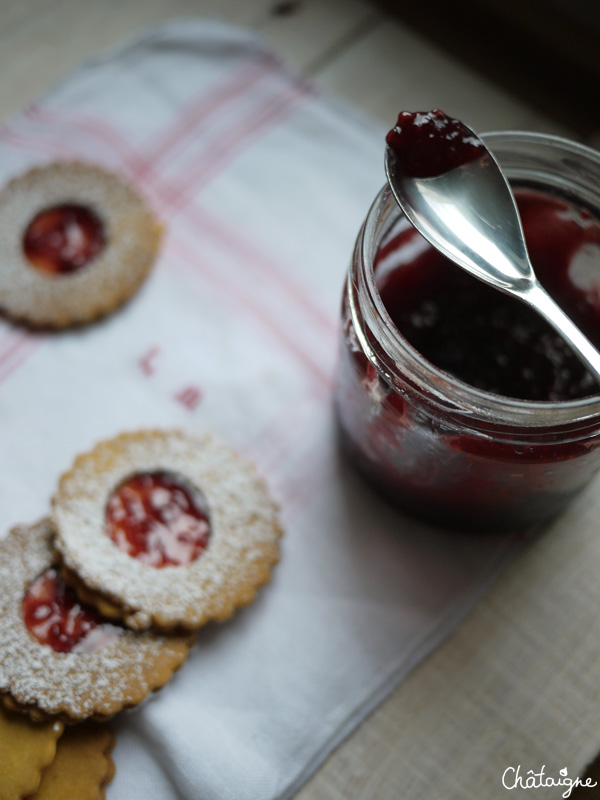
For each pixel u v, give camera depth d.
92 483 0.29
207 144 0.34
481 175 0.25
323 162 0.34
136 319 0.32
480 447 0.25
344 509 0.30
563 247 0.28
